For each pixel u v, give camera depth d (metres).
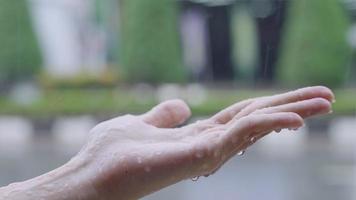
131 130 1.16
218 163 1.06
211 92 13.63
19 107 13.02
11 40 14.60
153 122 1.27
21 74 14.57
